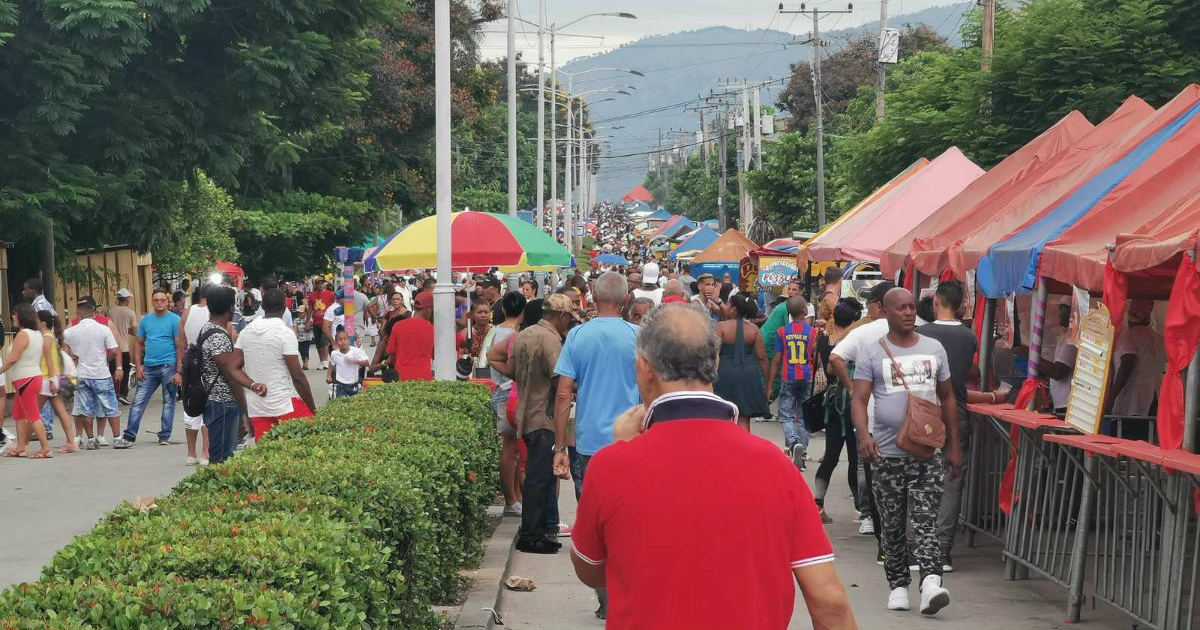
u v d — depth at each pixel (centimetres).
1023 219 997
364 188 4038
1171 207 739
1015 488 881
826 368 1143
